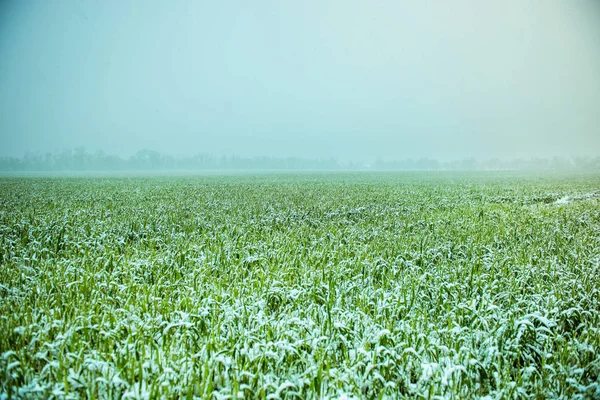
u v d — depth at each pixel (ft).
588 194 75.46
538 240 29.43
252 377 10.53
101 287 17.42
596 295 18.19
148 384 10.55
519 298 17.21
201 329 13.56
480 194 74.79
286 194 72.23
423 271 21.16
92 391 9.93
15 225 32.76
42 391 9.55
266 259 22.18
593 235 32.40
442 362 11.93
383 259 22.58
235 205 51.34
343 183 122.62
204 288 17.62
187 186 101.96
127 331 13.20
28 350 12.02
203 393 9.96
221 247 24.76
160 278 18.60
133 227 32.24
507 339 13.42
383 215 43.14
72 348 11.78
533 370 11.38
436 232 31.81
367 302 16.38
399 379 11.31
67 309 14.84
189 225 34.30
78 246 24.63
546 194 74.74
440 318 15.12
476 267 21.62
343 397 9.29
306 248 25.16
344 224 36.76
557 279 20.30
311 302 16.44
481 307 15.34
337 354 12.54
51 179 151.02
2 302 15.99
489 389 11.04
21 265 20.83
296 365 11.66
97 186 100.78
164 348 12.29
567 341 14.11
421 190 85.51
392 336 12.86
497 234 31.50
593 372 11.93
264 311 14.79
